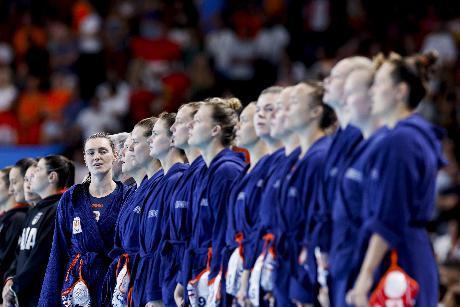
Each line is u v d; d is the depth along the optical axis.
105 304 23.88
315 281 17.41
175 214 21.62
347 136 17.39
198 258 20.80
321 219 17.45
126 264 23.08
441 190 35.09
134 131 23.55
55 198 26.00
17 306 25.59
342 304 16.72
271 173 19.09
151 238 22.31
